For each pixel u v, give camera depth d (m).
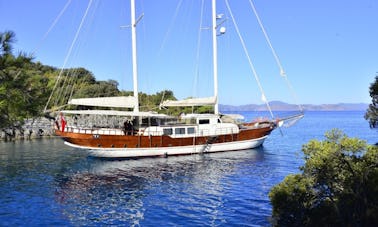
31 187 20.95
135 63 33.56
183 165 28.45
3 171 26.61
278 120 39.75
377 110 9.72
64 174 25.28
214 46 37.97
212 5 38.25
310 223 10.09
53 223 14.06
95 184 21.73
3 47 8.07
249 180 21.92
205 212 15.26
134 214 15.23
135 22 33.75
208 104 35.59
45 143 50.38
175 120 36.84
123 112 31.70
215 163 29.16
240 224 13.55
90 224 13.95
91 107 55.31
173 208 16.03
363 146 9.99
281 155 33.72
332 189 10.05
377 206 8.98
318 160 10.10
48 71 71.88
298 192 10.56
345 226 9.27
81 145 31.23
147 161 30.77
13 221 14.30
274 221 13.16
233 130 36.38
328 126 87.94
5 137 52.44
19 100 8.12
